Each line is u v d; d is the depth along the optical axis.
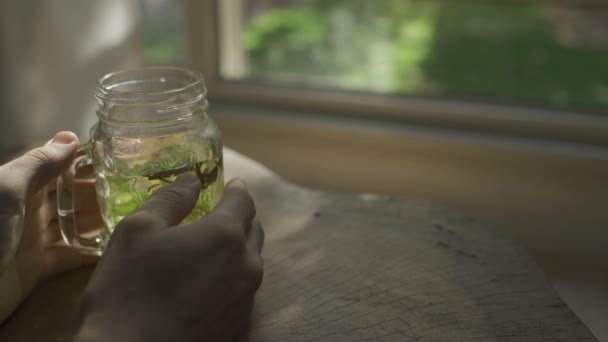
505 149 0.91
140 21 1.06
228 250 0.45
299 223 0.60
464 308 0.49
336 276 0.53
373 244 0.57
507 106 0.96
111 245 0.45
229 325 0.46
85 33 0.87
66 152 0.51
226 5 1.04
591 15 1.09
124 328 0.41
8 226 0.47
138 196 0.50
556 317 0.49
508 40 1.18
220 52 1.05
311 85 1.05
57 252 0.55
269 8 1.12
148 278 0.43
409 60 1.15
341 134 0.98
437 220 0.61
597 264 0.94
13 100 0.81
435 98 0.99
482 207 0.97
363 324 0.48
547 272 0.95
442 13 1.22
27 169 0.49
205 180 0.51
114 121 0.48
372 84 1.08
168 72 0.54
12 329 0.49
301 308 0.50
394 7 1.18
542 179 0.92
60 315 0.50
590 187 0.90
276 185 0.66
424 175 0.98
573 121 0.91
